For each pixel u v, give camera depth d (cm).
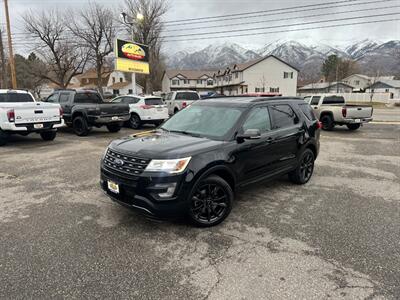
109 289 268
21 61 5225
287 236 364
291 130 514
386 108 3694
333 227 388
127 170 361
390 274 289
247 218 415
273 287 271
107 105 1138
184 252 328
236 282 278
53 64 4197
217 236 364
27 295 260
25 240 352
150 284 275
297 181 561
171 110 1783
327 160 773
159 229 380
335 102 1441
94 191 521
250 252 329
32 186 547
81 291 265
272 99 511
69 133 1245
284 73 5550
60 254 322
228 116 449
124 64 1955
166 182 343
